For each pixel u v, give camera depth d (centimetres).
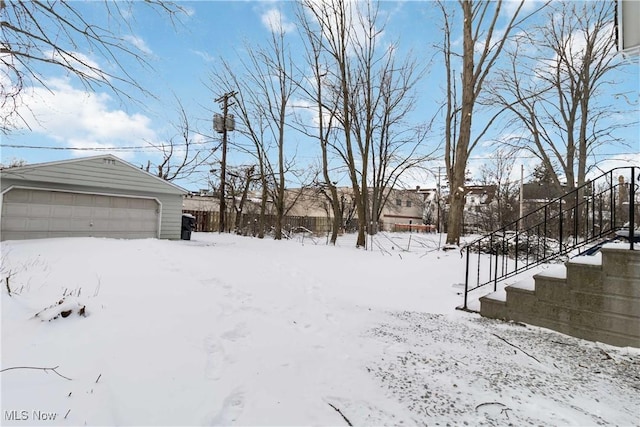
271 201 2127
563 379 260
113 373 226
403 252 1017
